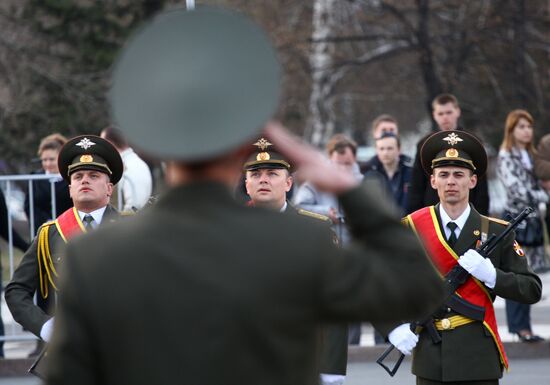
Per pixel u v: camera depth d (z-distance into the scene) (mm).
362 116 58156
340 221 17781
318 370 5137
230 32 4949
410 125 60406
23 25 43594
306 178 5188
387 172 18391
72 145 12422
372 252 5129
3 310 22641
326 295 5008
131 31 43438
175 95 4906
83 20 43344
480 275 10961
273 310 4898
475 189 16047
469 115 46719
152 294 4887
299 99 50375
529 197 18062
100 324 4898
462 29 44812
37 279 12211
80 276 4949
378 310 5027
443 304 11047
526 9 46344
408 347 10852
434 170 11500
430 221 11422
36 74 42906
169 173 5152
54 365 4922
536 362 17891
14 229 18078
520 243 18109
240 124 4867
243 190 13180
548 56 47312
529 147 18281
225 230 4980
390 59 50625
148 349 4863
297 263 4965
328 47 49219
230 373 4840
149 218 5051
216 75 4914
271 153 11508
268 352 4883
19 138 42500
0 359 17594
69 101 42719
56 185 17406
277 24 49062
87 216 12273
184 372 4832
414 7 47188
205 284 4883
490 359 11125
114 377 4906
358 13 49188
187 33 4961
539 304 24094
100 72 43094
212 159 4977
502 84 46625
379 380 16656
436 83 43656
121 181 17234
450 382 11102
